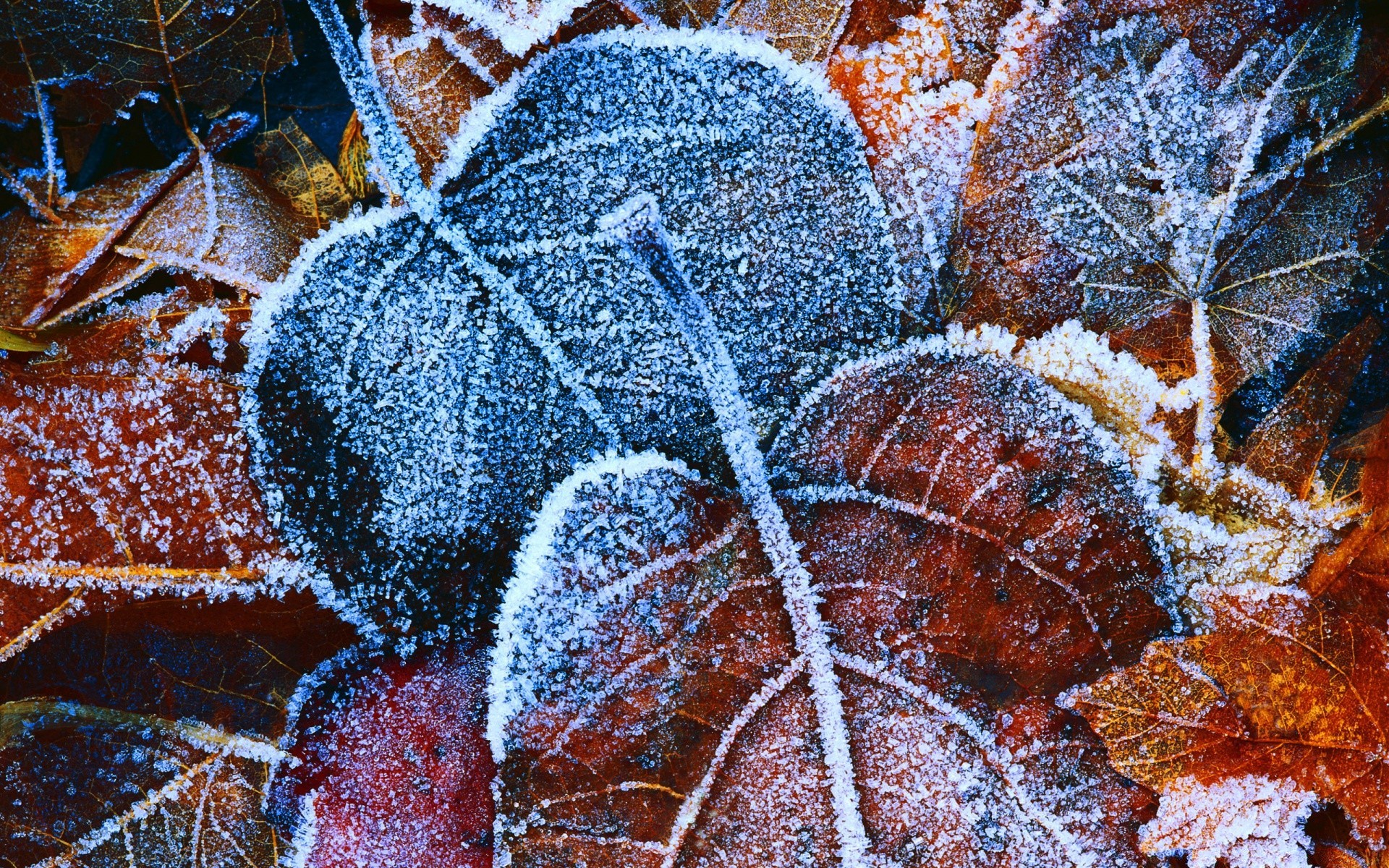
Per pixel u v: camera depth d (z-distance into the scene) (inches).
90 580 13.6
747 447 13.6
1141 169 13.6
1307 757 13.4
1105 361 13.6
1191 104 13.6
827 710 13.4
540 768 13.5
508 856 13.5
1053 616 13.5
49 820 13.6
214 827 13.6
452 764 13.6
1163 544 13.6
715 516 13.6
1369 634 13.4
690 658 13.5
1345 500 13.6
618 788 13.5
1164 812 13.4
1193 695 13.4
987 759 13.4
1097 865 13.4
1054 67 13.6
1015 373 13.6
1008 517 13.5
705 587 13.5
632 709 13.5
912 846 13.4
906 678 13.5
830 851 13.4
